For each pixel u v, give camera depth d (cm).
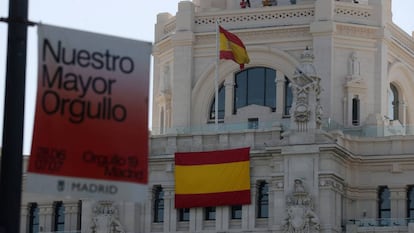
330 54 9912
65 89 2778
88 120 2812
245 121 10062
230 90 10188
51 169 2806
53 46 2755
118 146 2856
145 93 2870
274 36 10094
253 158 9350
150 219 9631
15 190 2580
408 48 10831
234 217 9425
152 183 9669
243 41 10156
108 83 2823
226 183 9362
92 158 2833
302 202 9025
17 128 2580
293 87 9250
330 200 8994
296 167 9088
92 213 9731
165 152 9644
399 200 9356
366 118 9950
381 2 10200
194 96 10256
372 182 9431
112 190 2869
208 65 10244
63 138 2798
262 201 9338
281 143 9194
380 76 10088
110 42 2823
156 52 10750
